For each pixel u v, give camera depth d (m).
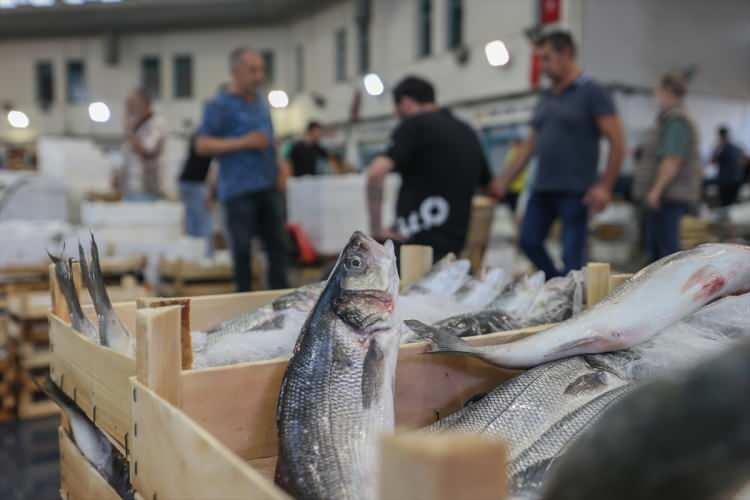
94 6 20.22
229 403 1.32
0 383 4.10
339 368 1.29
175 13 20.09
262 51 20.55
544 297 1.98
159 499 1.14
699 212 9.04
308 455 1.17
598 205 4.11
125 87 21.66
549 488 0.67
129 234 6.50
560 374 1.47
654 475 0.58
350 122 17.00
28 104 21.86
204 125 4.79
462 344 1.48
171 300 1.37
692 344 1.58
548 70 4.28
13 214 6.66
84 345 1.55
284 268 5.03
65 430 1.75
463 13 13.60
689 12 12.70
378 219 4.09
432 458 0.60
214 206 8.09
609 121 4.10
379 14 16.08
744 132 13.78
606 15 11.53
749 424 0.54
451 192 4.04
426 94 4.20
